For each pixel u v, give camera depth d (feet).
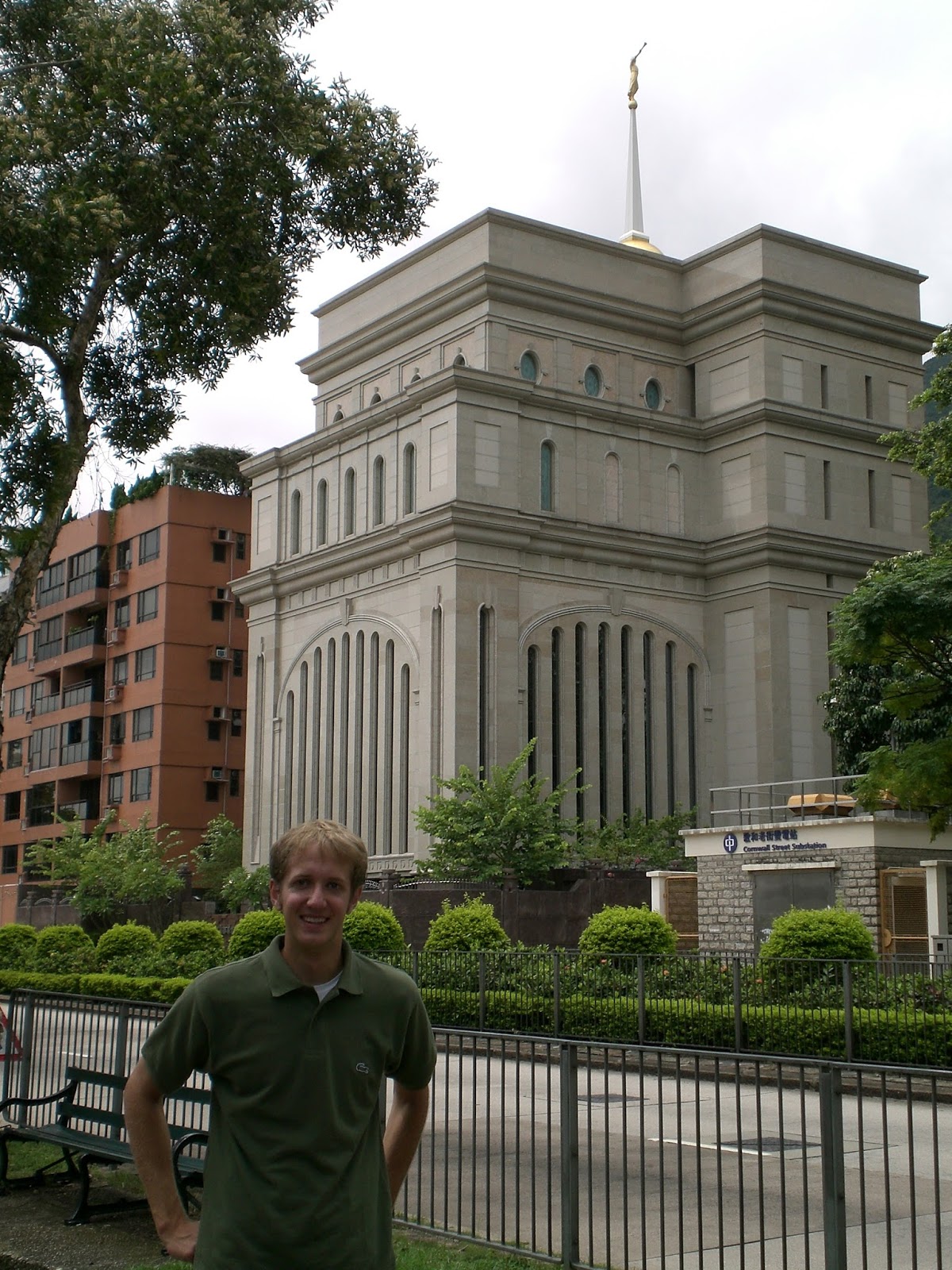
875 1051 67.00
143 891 176.76
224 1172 17.39
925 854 104.83
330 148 63.41
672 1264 30.71
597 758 167.94
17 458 60.34
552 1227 33.88
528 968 85.56
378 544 170.81
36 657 262.67
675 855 155.33
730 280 188.03
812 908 105.50
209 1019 17.54
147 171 58.85
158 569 230.89
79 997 47.60
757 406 179.42
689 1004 75.56
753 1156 41.88
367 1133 17.85
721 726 178.91
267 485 195.52
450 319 184.24
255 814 187.73
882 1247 31.83
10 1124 46.96
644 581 176.24
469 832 141.69
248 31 62.28
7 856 264.72
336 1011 17.72
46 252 56.44
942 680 93.76
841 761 146.92
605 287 186.80
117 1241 34.45
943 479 119.44
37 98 59.26
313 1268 16.93
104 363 66.28
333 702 178.50
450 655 159.33
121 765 234.17
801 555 177.68
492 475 165.17
